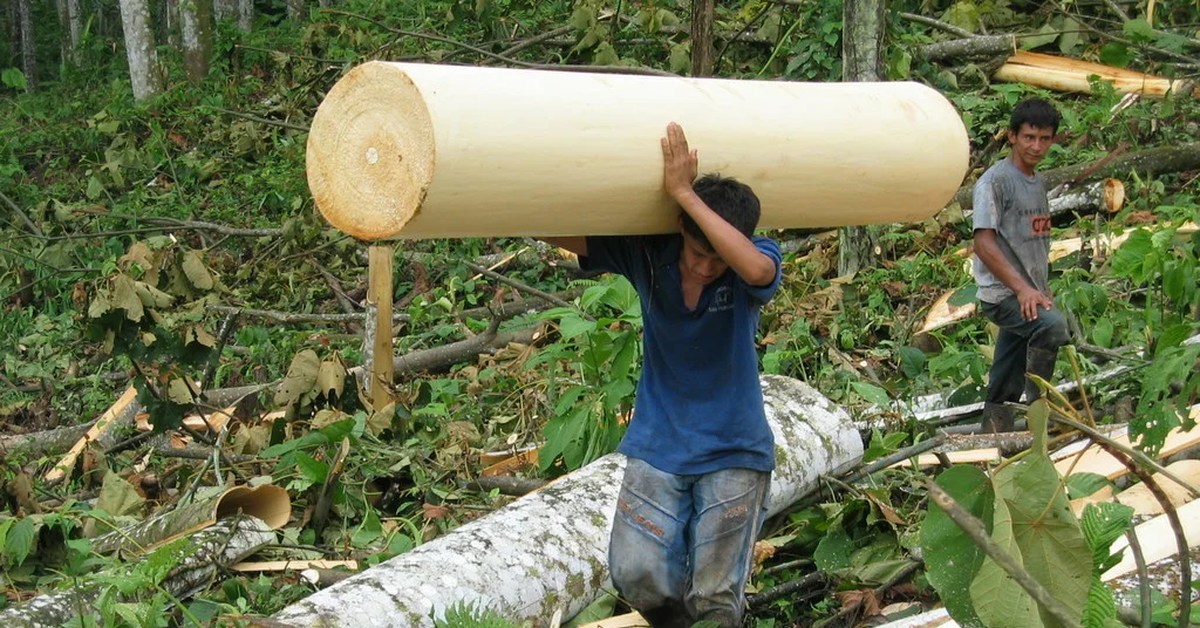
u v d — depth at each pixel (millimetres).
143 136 14227
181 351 5824
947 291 7098
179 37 20188
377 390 6344
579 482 4402
